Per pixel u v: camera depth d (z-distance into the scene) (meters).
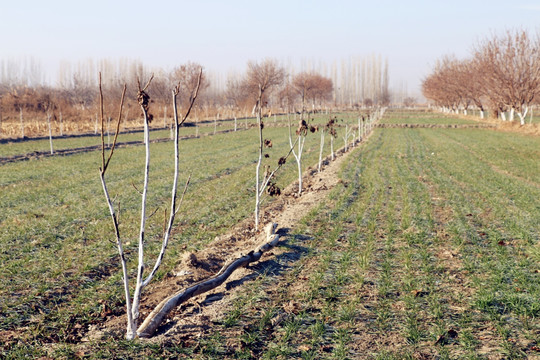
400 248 10.64
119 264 9.74
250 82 75.62
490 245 10.84
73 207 15.26
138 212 14.62
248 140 43.81
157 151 34.06
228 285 8.43
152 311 6.93
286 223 13.03
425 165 26.28
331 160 29.05
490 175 22.45
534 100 56.72
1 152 31.67
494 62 56.84
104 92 75.75
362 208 14.75
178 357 5.85
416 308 7.36
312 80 100.31
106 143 39.62
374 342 6.34
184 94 66.88
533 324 6.79
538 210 14.58
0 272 9.00
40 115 64.12
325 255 10.07
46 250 10.54
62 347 6.04
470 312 7.25
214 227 12.99
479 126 61.19
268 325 6.79
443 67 105.75
